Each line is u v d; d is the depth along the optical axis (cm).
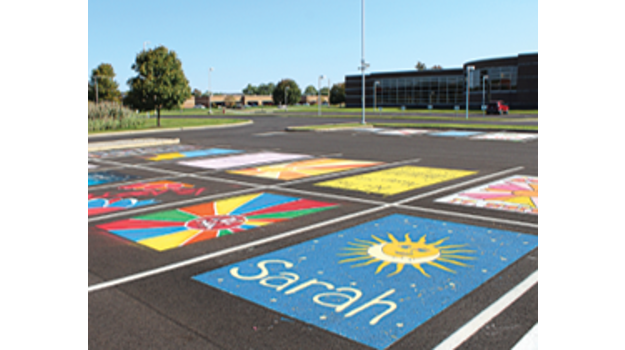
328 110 8175
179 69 3544
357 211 804
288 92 12562
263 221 752
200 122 3978
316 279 499
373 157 1564
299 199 916
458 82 8162
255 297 456
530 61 6688
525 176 1134
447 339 369
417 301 439
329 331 386
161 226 734
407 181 1095
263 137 2477
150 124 3734
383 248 599
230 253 592
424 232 668
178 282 498
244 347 362
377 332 382
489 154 1585
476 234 653
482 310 417
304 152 1744
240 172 1284
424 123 3441
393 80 8981
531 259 547
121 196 980
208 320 409
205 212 823
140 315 420
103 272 532
